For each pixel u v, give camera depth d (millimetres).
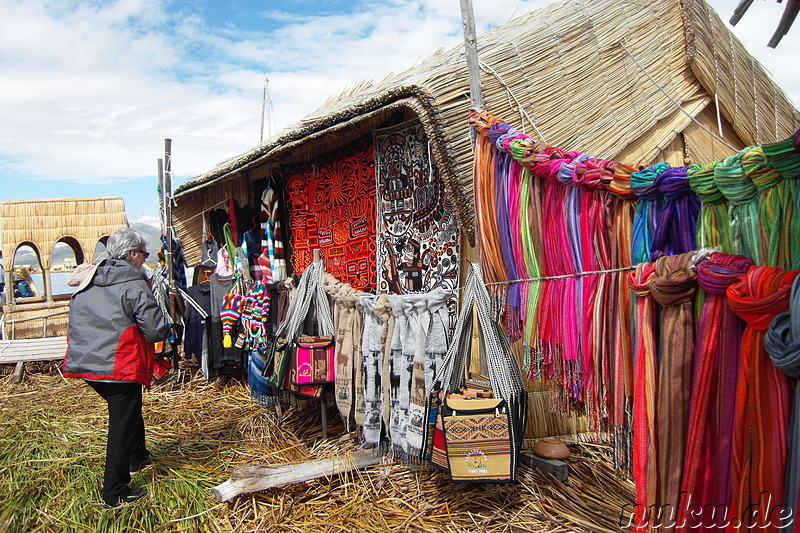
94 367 3580
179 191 7164
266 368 4934
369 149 4988
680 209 2225
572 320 2750
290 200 6098
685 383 2084
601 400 2582
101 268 3727
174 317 6684
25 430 4914
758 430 1830
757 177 1891
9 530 3402
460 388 3572
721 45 4750
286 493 3795
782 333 1732
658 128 4492
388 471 3955
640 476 2248
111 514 3576
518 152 3010
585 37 4223
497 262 3330
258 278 6559
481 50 4055
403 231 4562
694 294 2080
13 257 9227
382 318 3986
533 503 3396
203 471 4168
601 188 2582
